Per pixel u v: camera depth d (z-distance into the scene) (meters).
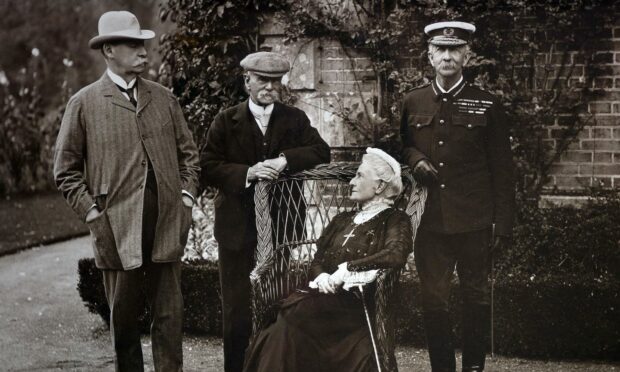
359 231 4.39
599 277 5.61
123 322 4.49
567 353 5.45
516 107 6.47
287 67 4.74
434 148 4.75
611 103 6.39
